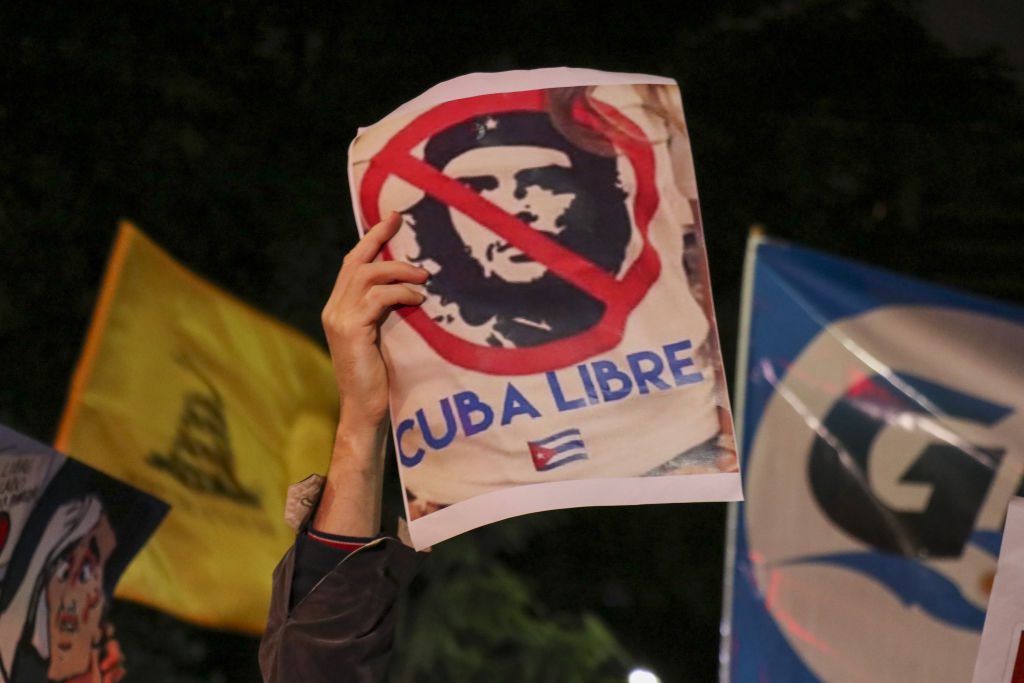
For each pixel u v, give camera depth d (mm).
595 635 9953
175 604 6340
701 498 2680
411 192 2773
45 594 3787
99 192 9930
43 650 3766
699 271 2734
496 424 2713
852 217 11734
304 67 10703
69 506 3822
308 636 2598
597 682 9906
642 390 2711
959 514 4852
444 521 2695
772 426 5008
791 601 4949
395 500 10078
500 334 2736
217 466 6582
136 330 6395
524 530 10438
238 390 6723
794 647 4922
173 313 6512
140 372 6387
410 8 10742
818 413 4980
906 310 4949
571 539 12148
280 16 10539
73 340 9945
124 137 9945
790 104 11609
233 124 10344
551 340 2730
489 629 9812
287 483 6848
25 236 9812
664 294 2736
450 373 2729
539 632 9914
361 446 2693
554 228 2756
